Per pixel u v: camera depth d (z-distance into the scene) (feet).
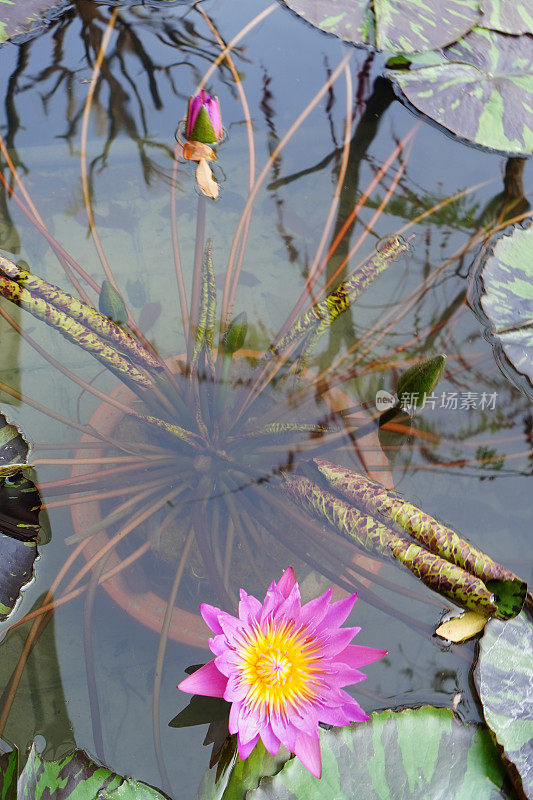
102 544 4.07
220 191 4.86
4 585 3.91
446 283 4.65
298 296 4.65
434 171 4.93
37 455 4.29
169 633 3.95
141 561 4.07
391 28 4.84
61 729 3.93
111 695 4.00
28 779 3.65
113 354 4.00
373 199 4.85
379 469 4.22
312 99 5.14
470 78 4.79
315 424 4.24
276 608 3.64
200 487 4.12
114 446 4.16
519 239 4.49
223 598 3.91
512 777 3.65
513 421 4.36
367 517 3.84
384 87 5.16
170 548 4.08
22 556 3.94
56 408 4.43
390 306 4.61
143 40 5.41
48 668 4.03
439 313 4.58
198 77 5.22
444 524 4.18
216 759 3.86
